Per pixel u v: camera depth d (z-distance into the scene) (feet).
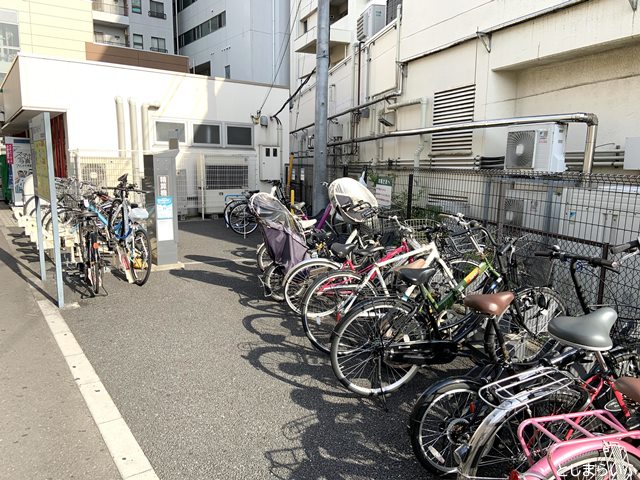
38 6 58.39
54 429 8.78
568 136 20.04
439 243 13.20
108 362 11.69
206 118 39.27
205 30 97.86
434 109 27.58
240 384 10.69
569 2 17.88
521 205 16.10
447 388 7.46
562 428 6.86
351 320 9.95
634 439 6.25
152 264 21.91
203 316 15.16
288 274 14.71
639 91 17.24
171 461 7.95
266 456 8.15
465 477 6.49
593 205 13.80
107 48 59.11
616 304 10.61
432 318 9.84
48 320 14.51
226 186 39.78
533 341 11.03
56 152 40.24
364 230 17.69
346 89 43.29
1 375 10.87
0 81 57.26
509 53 21.39
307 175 41.73
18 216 28.96
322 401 10.05
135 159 35.35
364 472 7.81
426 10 27.25
